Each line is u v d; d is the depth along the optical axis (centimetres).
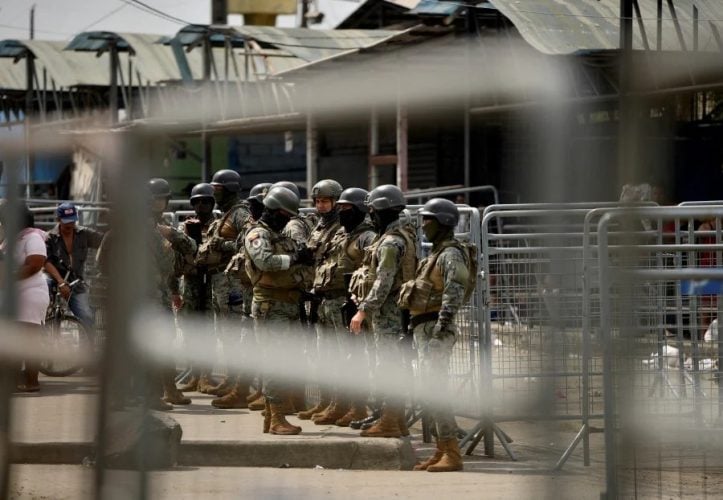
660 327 2373
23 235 3219
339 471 2536
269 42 7194
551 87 5997
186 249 3494
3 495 1355
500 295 2767
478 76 6294
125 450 1490
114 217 1138
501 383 2931
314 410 3127
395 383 2716
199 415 3247
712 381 2355
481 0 5962
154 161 1137
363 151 8119
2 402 1337
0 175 1140
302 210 3550
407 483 2356
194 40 7662
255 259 2786
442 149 7306
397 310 2705
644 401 2339
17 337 1300
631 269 1997
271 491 2258
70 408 2838
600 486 2255
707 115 5741
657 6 5259
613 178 5891
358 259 2917
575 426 2919
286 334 2833
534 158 6175
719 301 2364
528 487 2264
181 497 2189
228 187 3512
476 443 2681
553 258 2725
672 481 2194
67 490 2072
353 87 6806
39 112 1109
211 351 3678
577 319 2734
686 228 3791
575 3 5706
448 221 2392
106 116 1125
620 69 5372
